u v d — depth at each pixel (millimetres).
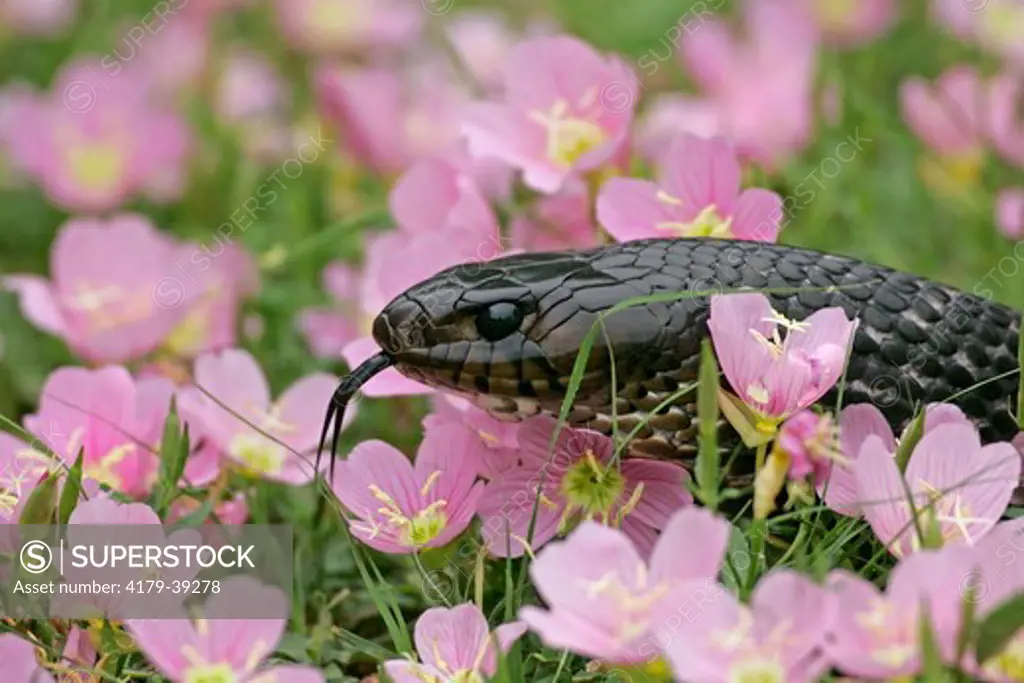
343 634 1826
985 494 1763
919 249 2104
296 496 1904
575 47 1894
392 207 1924
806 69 2117
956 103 2096
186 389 1905
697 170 1857
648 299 1789
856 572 1801
